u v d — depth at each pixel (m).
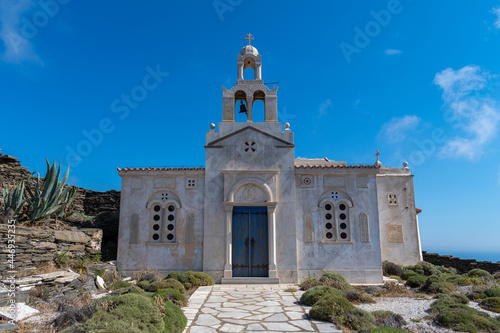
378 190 19.20
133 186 17.28
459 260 20.88
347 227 16.81
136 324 7.29
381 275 16.27
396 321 9.20
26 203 15.22
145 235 16.77
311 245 16.58
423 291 13.74
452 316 9.12
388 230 18.78
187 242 16.69
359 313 9.17
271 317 9.74
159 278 14.96
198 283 14.77
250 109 18.20
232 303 11.53
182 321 8.63
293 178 17.11
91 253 15.41
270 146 17.44
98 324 6.95
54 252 13.20
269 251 16.27
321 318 9.41
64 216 15.99
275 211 16.73
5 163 18.41
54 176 14.98
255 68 18.88
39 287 10.34
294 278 16.11
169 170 17.31
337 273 15.24
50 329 7.91
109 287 13.20
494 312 10.32
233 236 16.80
